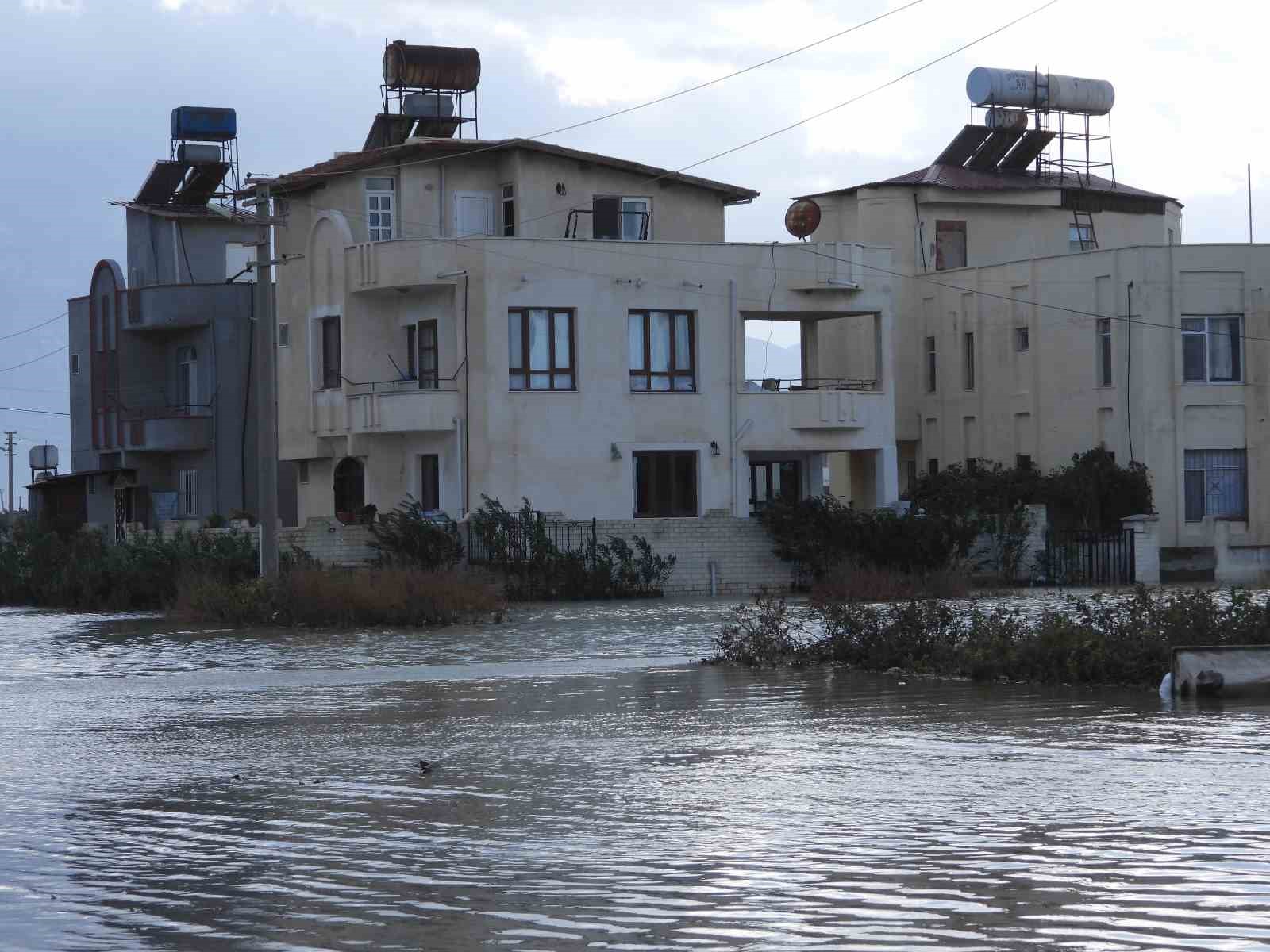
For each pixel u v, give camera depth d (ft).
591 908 30.35
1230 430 170.91
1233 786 42.09
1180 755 47.57
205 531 146.82
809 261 162.50
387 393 155.74
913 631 78.38
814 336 170.40
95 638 105.70
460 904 30.83
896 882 31.94
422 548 142.41
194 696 70.13
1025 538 155.12
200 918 30.22
